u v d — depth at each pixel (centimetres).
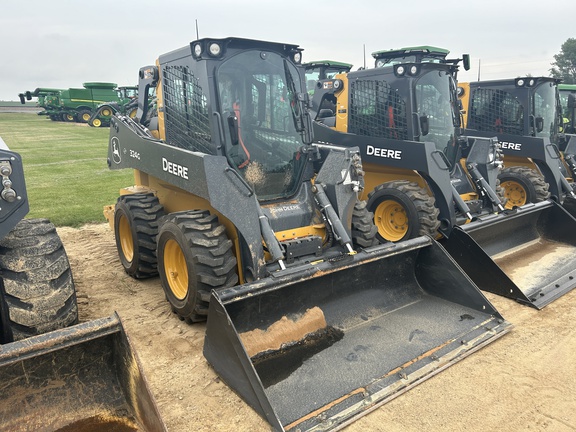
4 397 262
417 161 629
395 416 326
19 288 304
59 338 262
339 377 357
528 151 866
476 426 318
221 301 342
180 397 346
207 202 454
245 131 468
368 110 697
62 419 274
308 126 512
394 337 412
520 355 402
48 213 870
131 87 3378
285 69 493
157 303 505
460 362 390
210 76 445
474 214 690
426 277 482
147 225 534
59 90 3591
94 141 2234
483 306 447
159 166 486
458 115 730
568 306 496
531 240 665
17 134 2548
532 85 861
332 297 433
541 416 328
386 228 666
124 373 283
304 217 483
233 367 342
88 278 578
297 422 310
